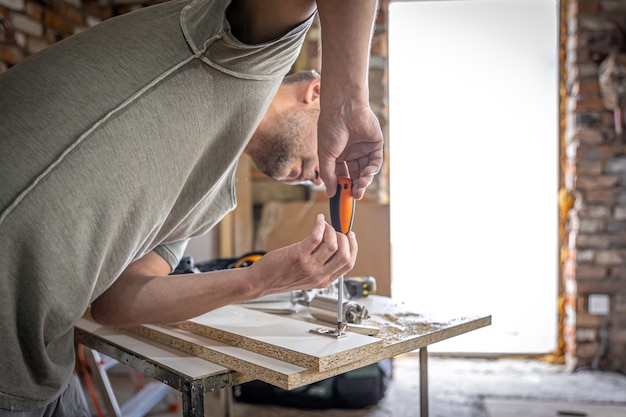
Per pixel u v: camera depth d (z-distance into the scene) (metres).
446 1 2.98
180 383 0.93
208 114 0.82
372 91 3.00
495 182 3.01
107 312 1.01
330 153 0.86
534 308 3.05
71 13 3.01
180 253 1.16
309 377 0.86
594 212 2.91
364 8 0.73
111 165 0.75
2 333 0.72
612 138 2.89
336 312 1.13
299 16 0.76
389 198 3.05
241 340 1.00
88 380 2.02
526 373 2.91
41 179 0.71
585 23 2.88
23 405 0.79
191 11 0.80
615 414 2.39
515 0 2.97
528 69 2.98
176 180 0.83
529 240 3.02
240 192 3.08
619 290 2.90
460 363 3.07
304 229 3.00
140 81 0.76
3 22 2.52
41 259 0.71
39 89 0.74
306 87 1.26
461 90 3.00
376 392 2.50
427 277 3.07
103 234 0.77
